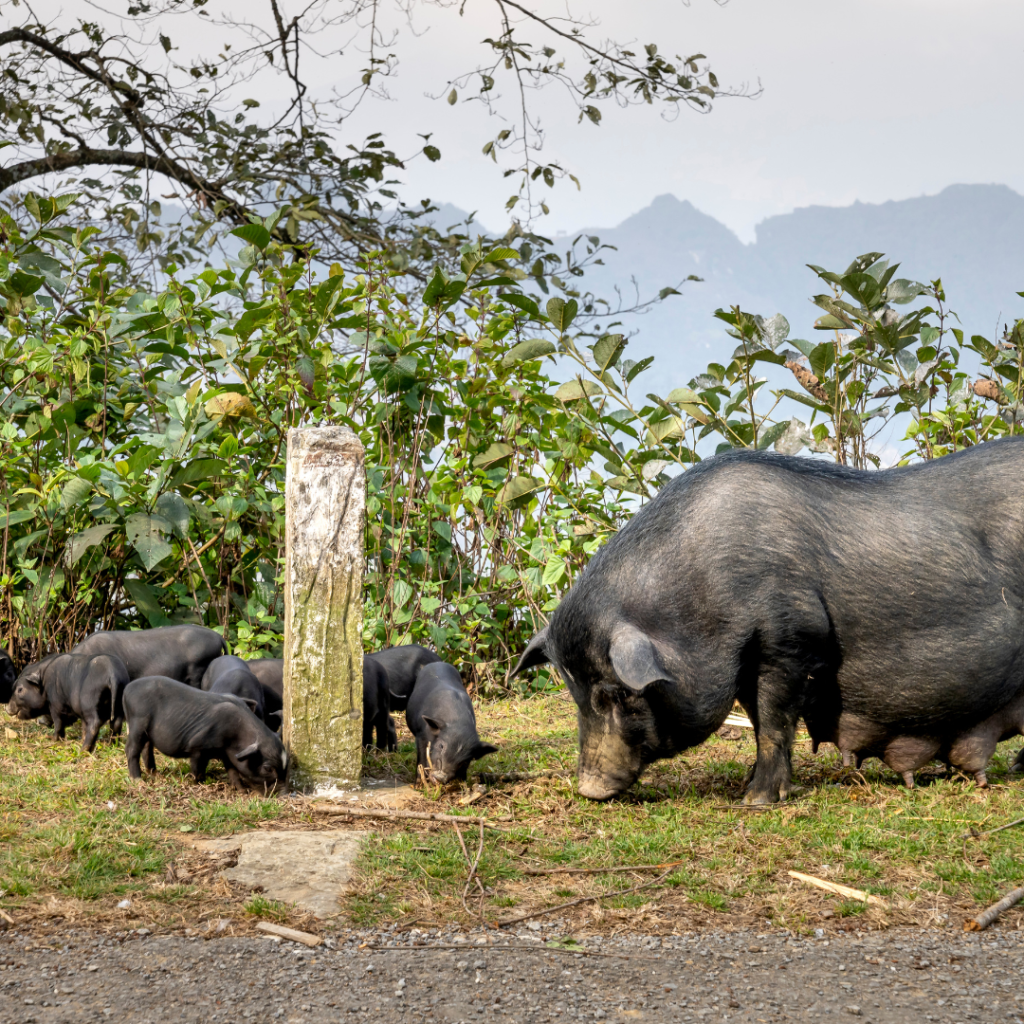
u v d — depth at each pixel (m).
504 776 5.81
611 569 5.32
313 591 5.34
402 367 8.02
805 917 3.91
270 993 3.29
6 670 7.01
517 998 3.29
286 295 8.10
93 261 8.82
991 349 8.13
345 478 5.38
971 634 5.27
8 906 3.82
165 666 6.54
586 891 4.15
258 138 14.05
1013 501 5.41
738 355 7.93
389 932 3.76
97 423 8.31
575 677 5.34
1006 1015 3.22
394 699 6.55
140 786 5.34
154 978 3.37
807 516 5.23
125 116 14.01
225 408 7.84
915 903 4.04
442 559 8.76
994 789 5.51
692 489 5.34
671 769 6.10
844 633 5.28
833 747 6.55
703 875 4.29
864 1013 3.23
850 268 7.39
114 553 7.75
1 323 8.49
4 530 7.49
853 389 7.86
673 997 3.32
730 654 5.18
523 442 8.62
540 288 12.88
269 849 4.40
